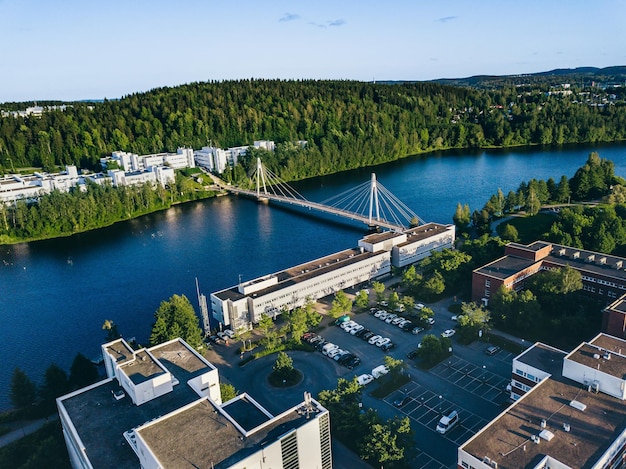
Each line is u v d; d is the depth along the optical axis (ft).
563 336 444.14
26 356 488.85
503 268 519.60
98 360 468.75
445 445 321.93
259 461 251.39
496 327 467.52
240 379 411.34
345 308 499.10
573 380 316.60
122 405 308.40
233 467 239.91
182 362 351.46
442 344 417.49
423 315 476.54
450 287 555.69
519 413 289.74
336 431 339.16
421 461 309.01
